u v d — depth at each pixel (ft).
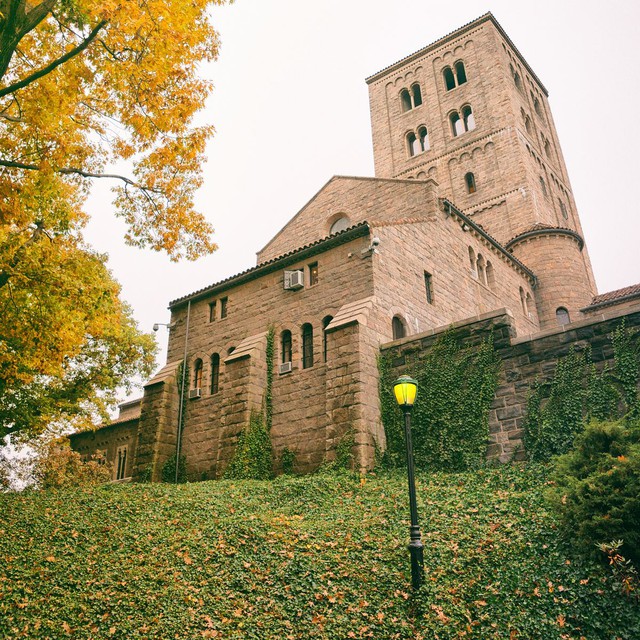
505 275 111.75
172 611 31.42
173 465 82.94
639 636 26.35
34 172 48.75
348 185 102.68
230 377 76.74
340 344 65.87
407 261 79.05
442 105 165.89
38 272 49.55
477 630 28.58
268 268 82.99
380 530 40.88
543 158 163.43
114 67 43.62
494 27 162.81
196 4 45.47
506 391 56.54
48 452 78.18
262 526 43.62
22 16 40.78
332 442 62.18
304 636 29.37
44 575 34.60
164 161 49.39
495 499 42.96
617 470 31.96
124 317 89.61
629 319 50.80
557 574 31.04
